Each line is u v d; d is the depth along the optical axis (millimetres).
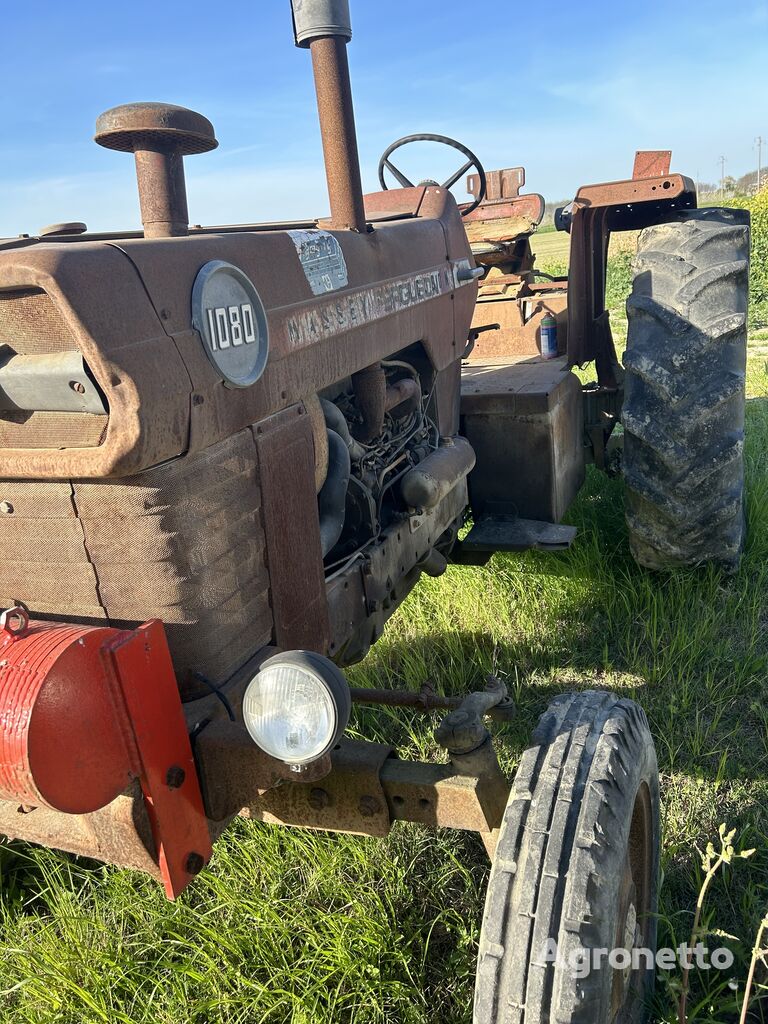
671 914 2172
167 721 1457
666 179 3625
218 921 2244
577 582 3818
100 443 1437
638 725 1803
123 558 1514
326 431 2119
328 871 2344
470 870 2410
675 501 3271
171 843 1469
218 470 1600
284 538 1831
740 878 2301
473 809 1652
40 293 1357
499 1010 1460
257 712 1441
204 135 1850
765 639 3393
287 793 1789
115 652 1354
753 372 8039
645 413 3197
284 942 2176
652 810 1932
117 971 2129
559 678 3285
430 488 2539
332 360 2055
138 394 1358
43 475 1461
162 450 1432
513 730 2971
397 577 2516
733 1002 1897
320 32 2080
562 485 3396
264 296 1764
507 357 4348
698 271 3215
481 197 3393
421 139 3355
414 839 2504
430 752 2879
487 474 3301
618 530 4102
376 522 2406
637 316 3250
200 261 1565
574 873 1491
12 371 1406
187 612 1544
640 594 3674
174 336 1462
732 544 3410
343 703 1407
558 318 4344
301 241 1951
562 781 1609
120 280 1381
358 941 2133
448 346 2916
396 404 2600
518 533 3127
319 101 2156
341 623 2191
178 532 1502
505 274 4750
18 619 1365
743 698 3080
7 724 1241
